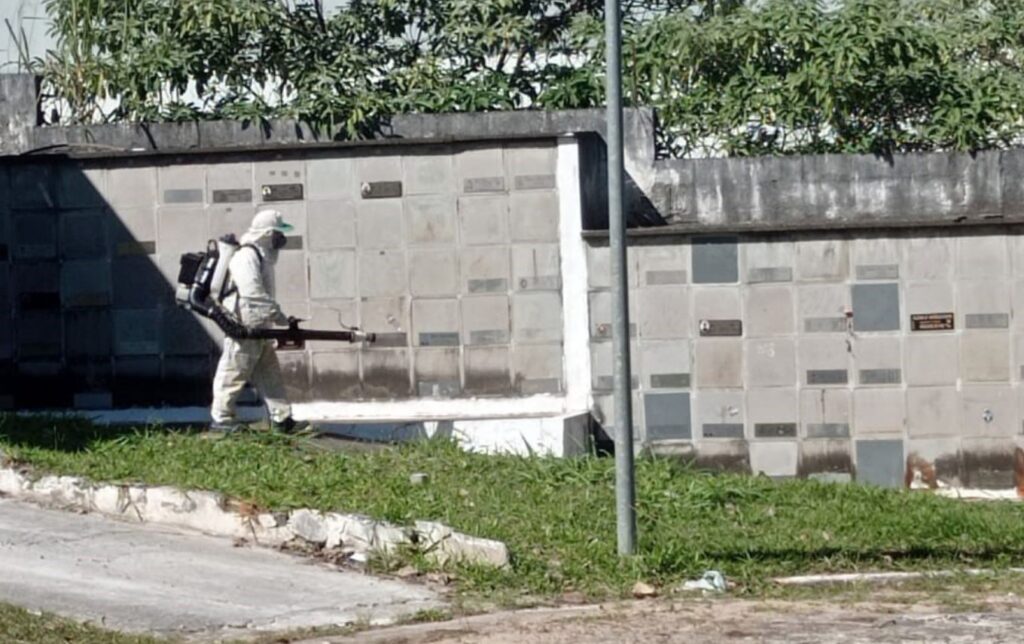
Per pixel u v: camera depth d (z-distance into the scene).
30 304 18.75
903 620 12.42
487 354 18.62
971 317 18.14
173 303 18.75
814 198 19.66
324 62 21.38
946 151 20.25
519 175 18.58
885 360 18.19
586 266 18.48
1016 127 20.72
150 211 18.72
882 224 18.11
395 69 21.95
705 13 22.50
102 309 18.78
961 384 18.14
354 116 20.05
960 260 18.12
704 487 16.39
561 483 16.16
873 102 20.67
